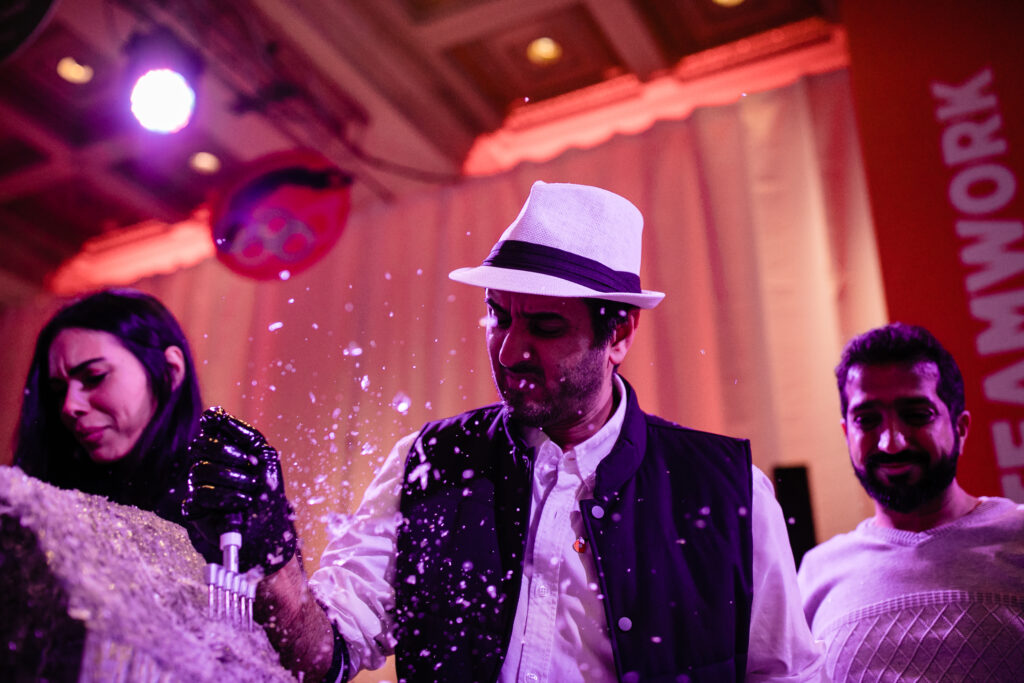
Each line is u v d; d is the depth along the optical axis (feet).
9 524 2.10
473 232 14.30
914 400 5.20
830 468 10.84
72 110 13.53
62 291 17.65
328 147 13.78
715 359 11.91
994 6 8.62
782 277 12.01
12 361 17.11
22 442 4.41
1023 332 7.41
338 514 4.05
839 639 5.08
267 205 12.38
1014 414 7.16
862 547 5.50
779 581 3.78
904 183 8.34
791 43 12.44
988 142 8.14
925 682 4.69
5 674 1.99
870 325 11.38
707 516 3.75
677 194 13.03
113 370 4.24
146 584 2.24
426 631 3.57
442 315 13.92
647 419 4.15
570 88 13.47
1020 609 4.73
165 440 4.35
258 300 15.51
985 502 5.33
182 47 11.13
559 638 3.53
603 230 3.84
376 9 11.86
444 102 13.41
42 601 2.03
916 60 8.75
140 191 15.21
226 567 2.55
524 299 3.61
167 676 2.06
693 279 12.49
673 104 13.50
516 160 14.51
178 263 16.87
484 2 11.69
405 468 4.02
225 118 13.26
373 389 13.80
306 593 3.10
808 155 12.36
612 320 3.72
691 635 3.50
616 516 3.67
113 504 2.48
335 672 3.28
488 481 3.88
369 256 15.03
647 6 11.90
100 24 11.61
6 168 14.71
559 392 3.60
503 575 3.62
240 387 14.98
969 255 7.84
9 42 7.87
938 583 4.96
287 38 11.91
